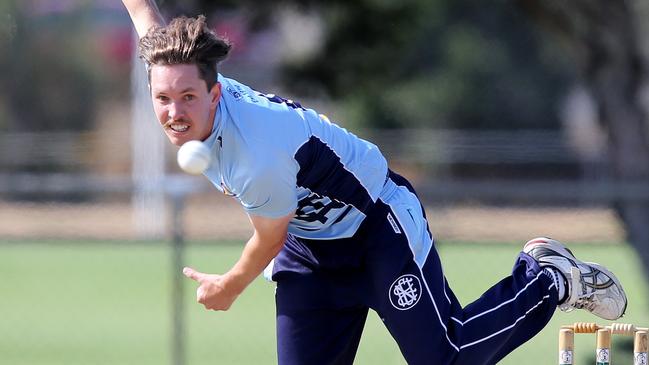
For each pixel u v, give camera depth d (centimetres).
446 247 4278
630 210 3838
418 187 2856
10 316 4512
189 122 1524
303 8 4606
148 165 6994
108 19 11800
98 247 5806
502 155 7169
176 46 1502
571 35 4356
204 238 4791
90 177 7575
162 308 4634
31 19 11344
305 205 1738
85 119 11569
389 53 4975
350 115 9594
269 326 4081
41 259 6381
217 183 1670
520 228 5203
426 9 5450
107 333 4088
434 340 1761
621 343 3500
